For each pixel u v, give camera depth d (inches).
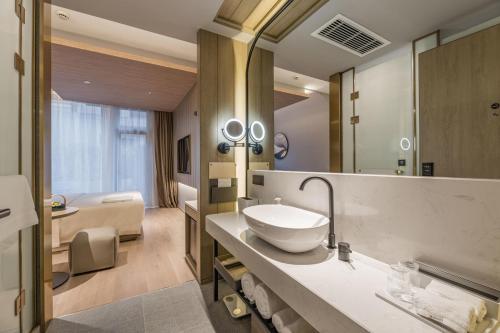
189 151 173.5
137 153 219.6
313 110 61.0
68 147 194.1
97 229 98.5
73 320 62.6
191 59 129.4
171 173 231.9
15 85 48.0
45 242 59.5
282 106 72.4
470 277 30.2
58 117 190.5
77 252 86.8
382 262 40.8
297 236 40.9
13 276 47.8
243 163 90.0
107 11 70.0
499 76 29.2
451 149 33.7
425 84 37.0
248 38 86.3
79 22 95.7
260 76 81.4
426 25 36.8
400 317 27.4
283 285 38.4
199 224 82.4
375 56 45.0
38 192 57.1
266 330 47.7
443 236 32.9
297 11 65.1
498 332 25.4
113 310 66.8
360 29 48.1
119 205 124.6
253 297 54.1
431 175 35.9
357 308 28.9
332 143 55.3
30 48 54.7
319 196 54.6
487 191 29.0
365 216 43.9
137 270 92.4
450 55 33.9
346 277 36.5
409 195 36.9
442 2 34.9
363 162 47.6
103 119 206.2
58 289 77.9
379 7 44.3
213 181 83.7
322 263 41.2
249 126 86.9
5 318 45.3
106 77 139.8
